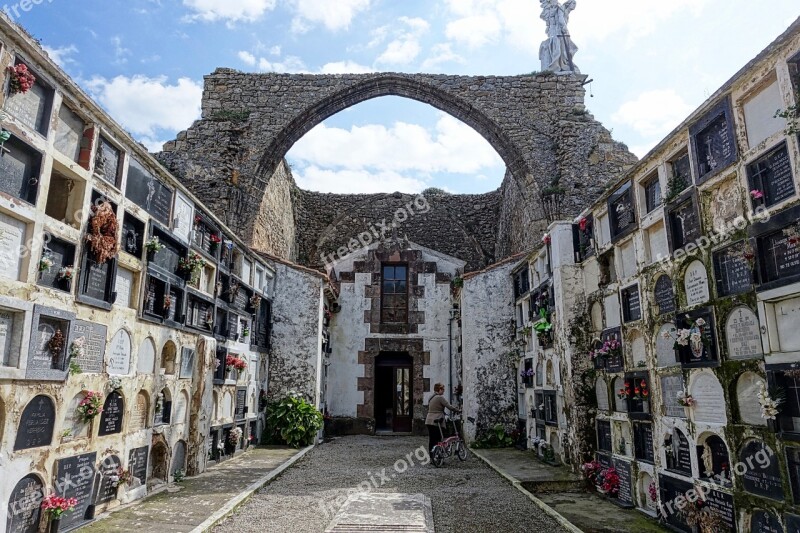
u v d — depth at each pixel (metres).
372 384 16.19
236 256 10.55
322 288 13.73
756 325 4.51
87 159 5.30
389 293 17.17
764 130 4.51
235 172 15.60
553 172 16.20
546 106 16.73
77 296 5.09
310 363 13.07
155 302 6.91
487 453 11.41
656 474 6.01
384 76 16.78
